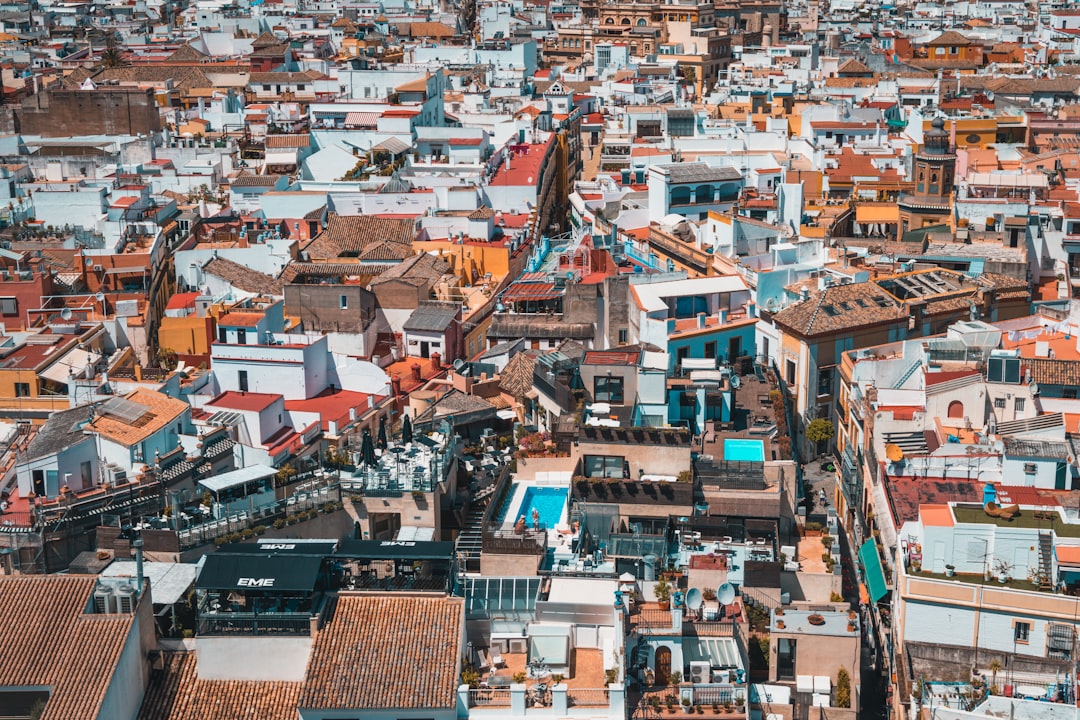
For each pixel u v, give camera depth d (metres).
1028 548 98.38
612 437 109.00
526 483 114.50
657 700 89.00
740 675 90.94
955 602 97.31
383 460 115.25
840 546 119.88
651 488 104.88
